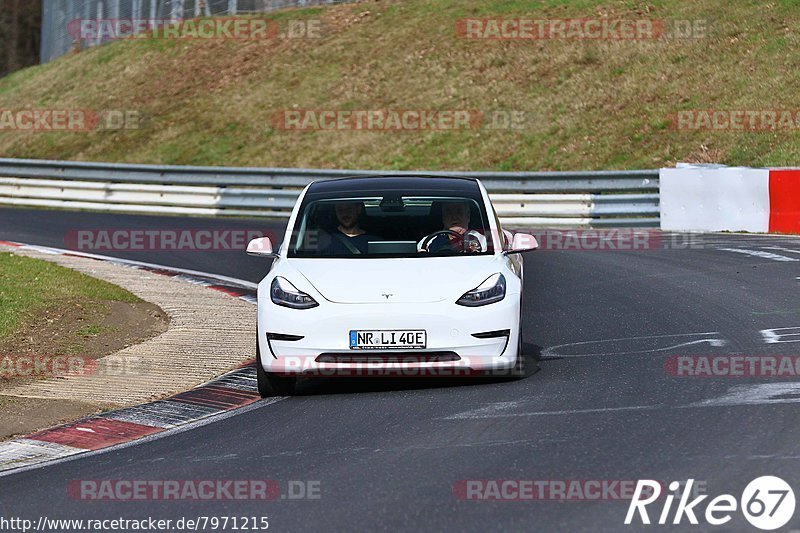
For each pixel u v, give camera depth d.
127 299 47.62
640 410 25.47
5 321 40.88
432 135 105.38
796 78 96.31
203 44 134.88
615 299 43.53
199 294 49.31
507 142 101.12
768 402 25.58
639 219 73.19
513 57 115.25
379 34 127.19
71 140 122.44
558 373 30.55
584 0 123.25
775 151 85.19
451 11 128.12
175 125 119.00
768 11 110.25
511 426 24.59
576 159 95.25
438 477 20.89
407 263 29.81
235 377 32.91
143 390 31.61
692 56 106.06
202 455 23.98
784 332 34.66
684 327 36.75
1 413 29.12
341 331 28.12
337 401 28.73
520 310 29.67
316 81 120.12
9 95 140.50
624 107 101.00
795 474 20.00
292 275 29.52
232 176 87.44
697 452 21.67
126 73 133.75
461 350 28.23
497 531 17.75
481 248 30.75
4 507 20.73
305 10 137.62
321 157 106.19
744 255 54.62
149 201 89.31
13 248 65.69
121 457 24.41
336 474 21.58
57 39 156.38
